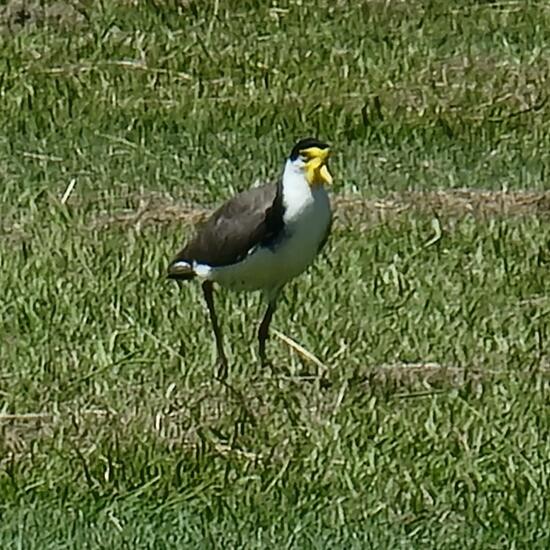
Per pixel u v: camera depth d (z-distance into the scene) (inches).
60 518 521.0
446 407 574.6
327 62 928.3
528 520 517.3
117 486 536.4
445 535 511.2
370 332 624.7
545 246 703.7
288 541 506.3
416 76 911.0
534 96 887.1
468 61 930.7
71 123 850.8
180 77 911.7
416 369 597.3
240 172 797.2
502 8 992.9
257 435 559.5
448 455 547.8
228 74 916.0
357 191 772.0
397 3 992.2
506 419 568.1
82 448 555.2
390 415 570.9
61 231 724.7
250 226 589.6
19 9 978.7
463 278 671.1
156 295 652.7
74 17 979.3
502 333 626.5
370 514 519.8
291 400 580.1
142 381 593.6
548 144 829.8
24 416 572.4
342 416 570.9
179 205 756.0
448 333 624.4
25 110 866.1
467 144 831.7
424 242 708.7
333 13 985.5
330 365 601.0
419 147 828.6
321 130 845.2
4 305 649.0
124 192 773.3
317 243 595.2
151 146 831.1
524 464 543.2
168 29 973.8
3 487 535.5
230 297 647.1
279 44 951.0
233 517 518.6
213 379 590.2
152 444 553.6
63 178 791.7
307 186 587.8
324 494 530.3
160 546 505.0
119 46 947.3
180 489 534.0
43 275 674.8
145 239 711.1
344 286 660.1
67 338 624.7
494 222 732.0
